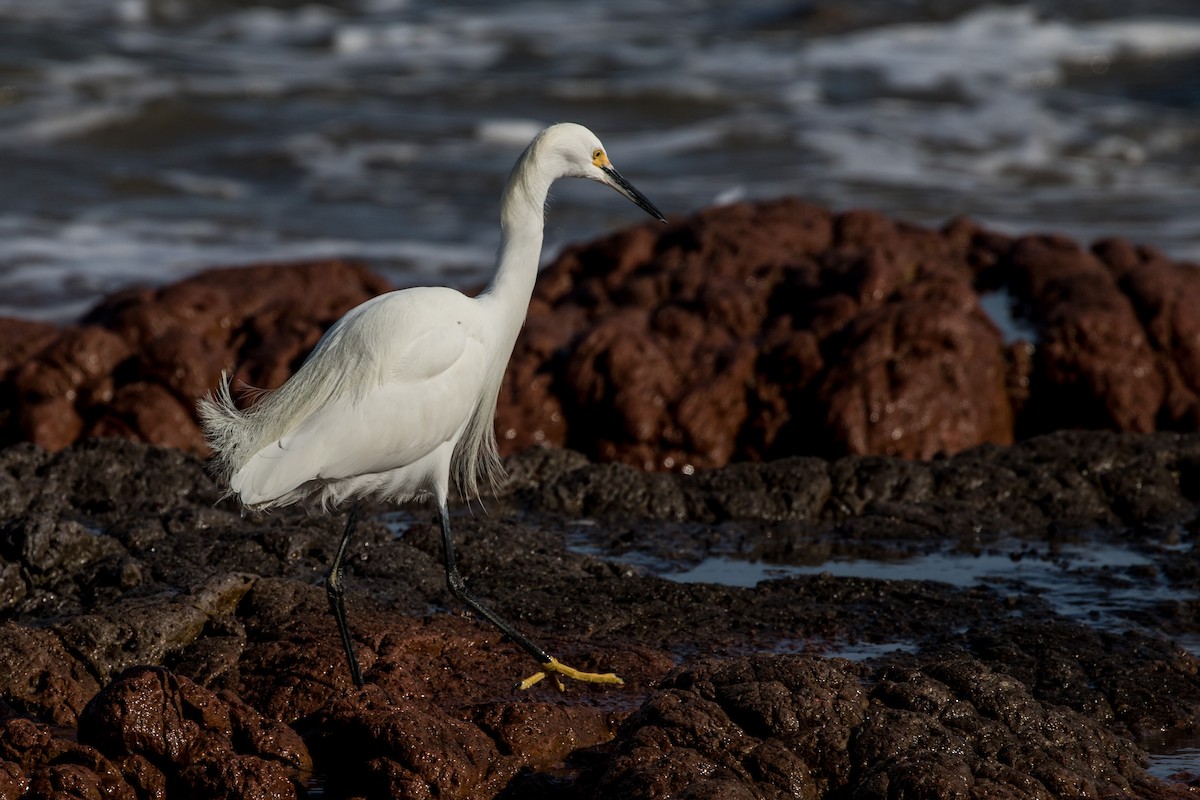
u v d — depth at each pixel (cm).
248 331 1670
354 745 775
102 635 909
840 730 747
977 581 1152
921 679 788
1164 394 1574
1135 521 1314
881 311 1562
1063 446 1420
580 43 4616
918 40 4784
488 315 966
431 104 3728
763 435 1540
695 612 1045
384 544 1122
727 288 1678
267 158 3167
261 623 953
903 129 3588
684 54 4478
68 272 2309
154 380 1551
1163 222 2781
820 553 1235
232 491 869
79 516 1220
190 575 1042
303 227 2659
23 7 4619
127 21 4603
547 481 1407
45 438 1522
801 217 1878
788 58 4450
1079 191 3080
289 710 863
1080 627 1009
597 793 728
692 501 1350
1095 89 4197
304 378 890
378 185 2997
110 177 2927
